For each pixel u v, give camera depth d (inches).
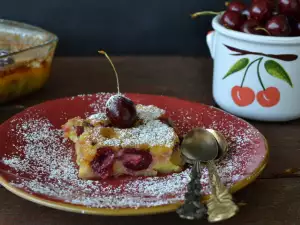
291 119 23.5
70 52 34.8
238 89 23.0
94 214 16.4
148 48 35.0
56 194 17.0
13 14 33.6
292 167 20.3
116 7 33.8
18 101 25.3
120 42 34.8
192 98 26.1
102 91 26.7
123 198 17.2
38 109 22.7
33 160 19.6
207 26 34.4
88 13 33.9
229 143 20.7
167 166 19.7
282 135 22.7
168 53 35.0
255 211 17.9
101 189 18.1
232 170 18.7
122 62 31.0
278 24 21.9
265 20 22.9
